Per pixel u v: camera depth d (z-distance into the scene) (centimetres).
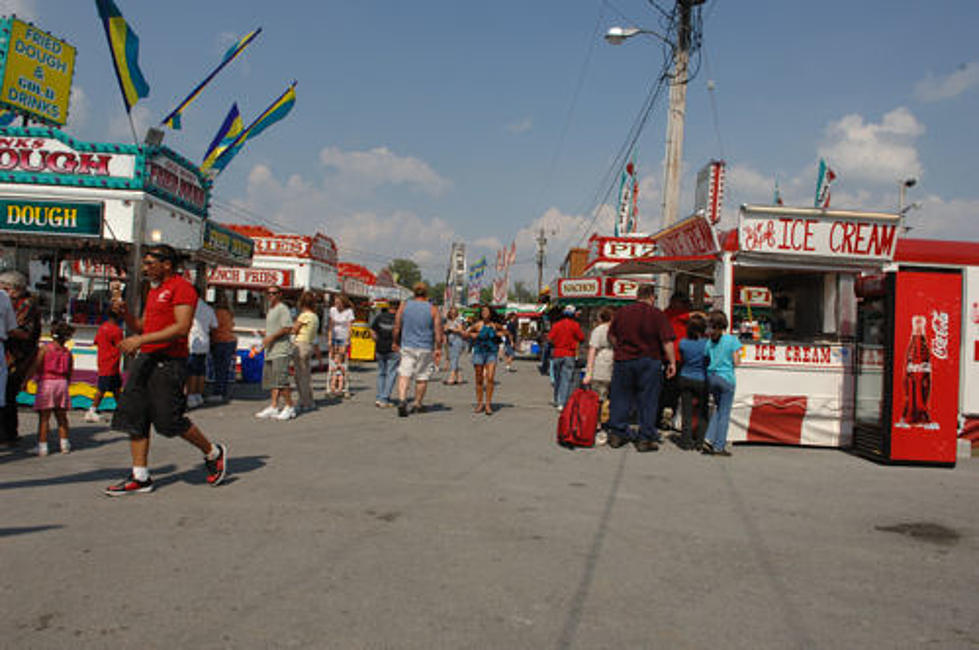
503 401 1225
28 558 356
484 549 395
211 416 889
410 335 962
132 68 970
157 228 1000
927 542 441
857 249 862
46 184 946
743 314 1212
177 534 402
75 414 882
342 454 659
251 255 1380
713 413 755
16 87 1044
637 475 618
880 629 305
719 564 386
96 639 269
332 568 355
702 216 885
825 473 670
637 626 299
